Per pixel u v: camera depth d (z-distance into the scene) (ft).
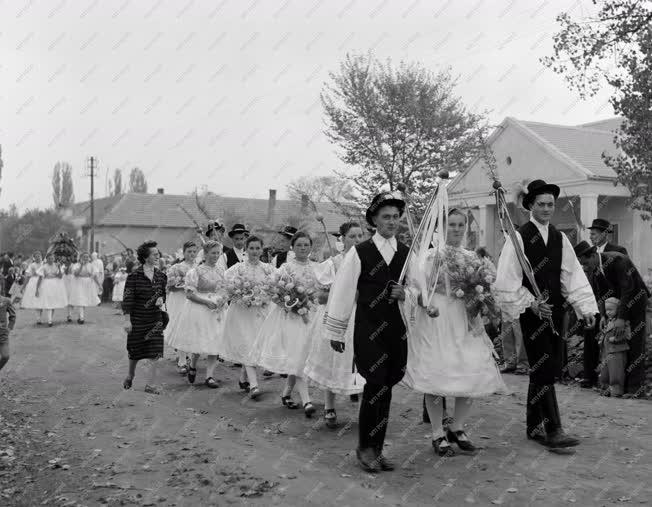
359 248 18.01
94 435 19.85
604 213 72.08
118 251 164.35
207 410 24.95
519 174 72.28
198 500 14.56
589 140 75.77
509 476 16.78
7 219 176.14
